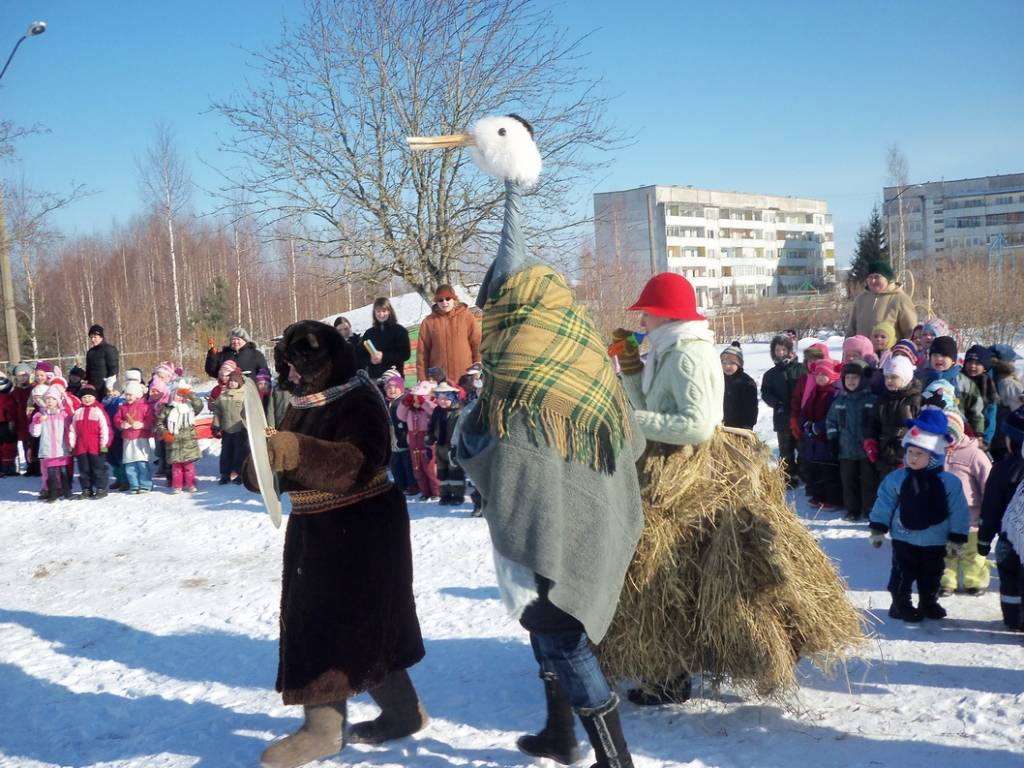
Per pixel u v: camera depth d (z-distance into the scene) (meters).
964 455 5.73
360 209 15.84
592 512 3.01
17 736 4.28
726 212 92.12
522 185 3.32
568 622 3.11
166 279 50.69
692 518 3.82
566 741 3.50
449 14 15.38
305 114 15.49
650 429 3.79
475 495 8.72
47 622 6.17
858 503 7.95
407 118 15.48
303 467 3.41
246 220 16.34
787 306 45.41
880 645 4.74
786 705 3.87
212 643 5.54
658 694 3.98
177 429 11.23
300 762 3.54
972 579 5.64
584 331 3.19
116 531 9.24
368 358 10.96
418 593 6.29
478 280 16.97
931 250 103.38
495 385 3.09
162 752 3.96
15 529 9.69
